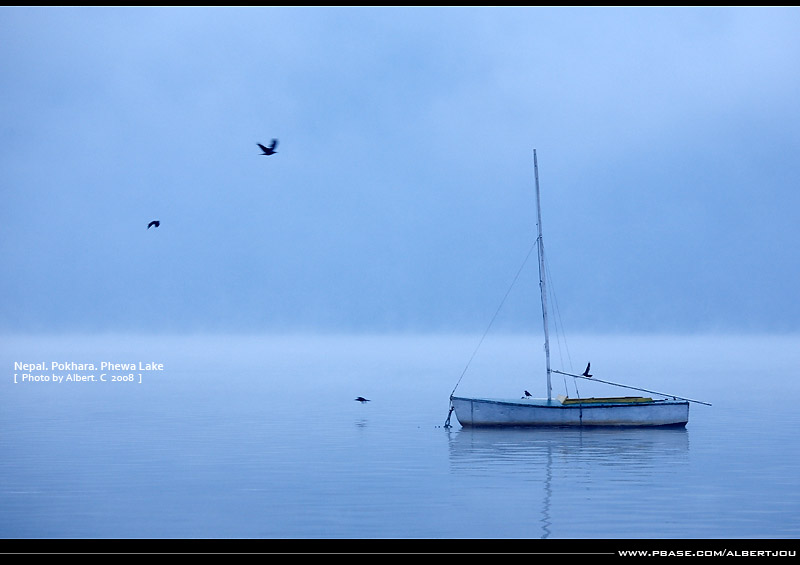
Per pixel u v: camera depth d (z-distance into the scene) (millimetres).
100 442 56344
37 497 40031
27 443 55781
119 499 39656
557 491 41062
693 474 44938
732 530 34406
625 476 44469
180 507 38250
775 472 45469
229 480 43688
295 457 50312
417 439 57781
